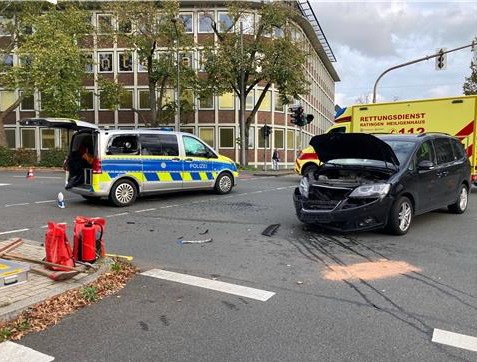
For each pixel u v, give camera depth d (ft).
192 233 27.81
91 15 116.47
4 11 109.40
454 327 14.07
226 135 132.46
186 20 129.08
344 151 29.14
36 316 14.49
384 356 12.18
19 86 102.37
